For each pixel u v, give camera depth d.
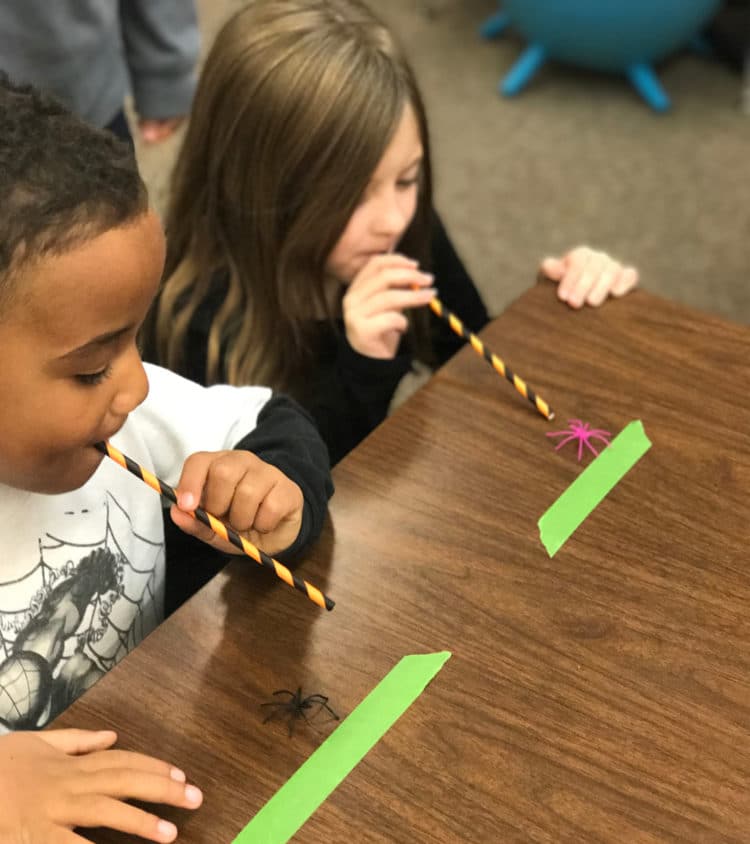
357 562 0.68
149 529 0.82
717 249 2.15
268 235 1.13
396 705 0.59
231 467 0.68
